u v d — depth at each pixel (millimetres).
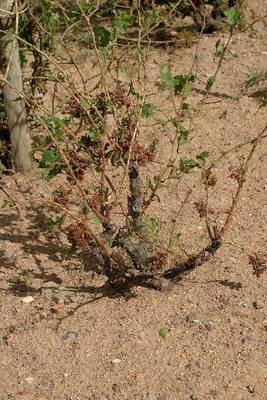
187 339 4645
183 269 4980
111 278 4949
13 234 5688
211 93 7605
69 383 4391
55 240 5637
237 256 5367
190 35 8656
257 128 7027
